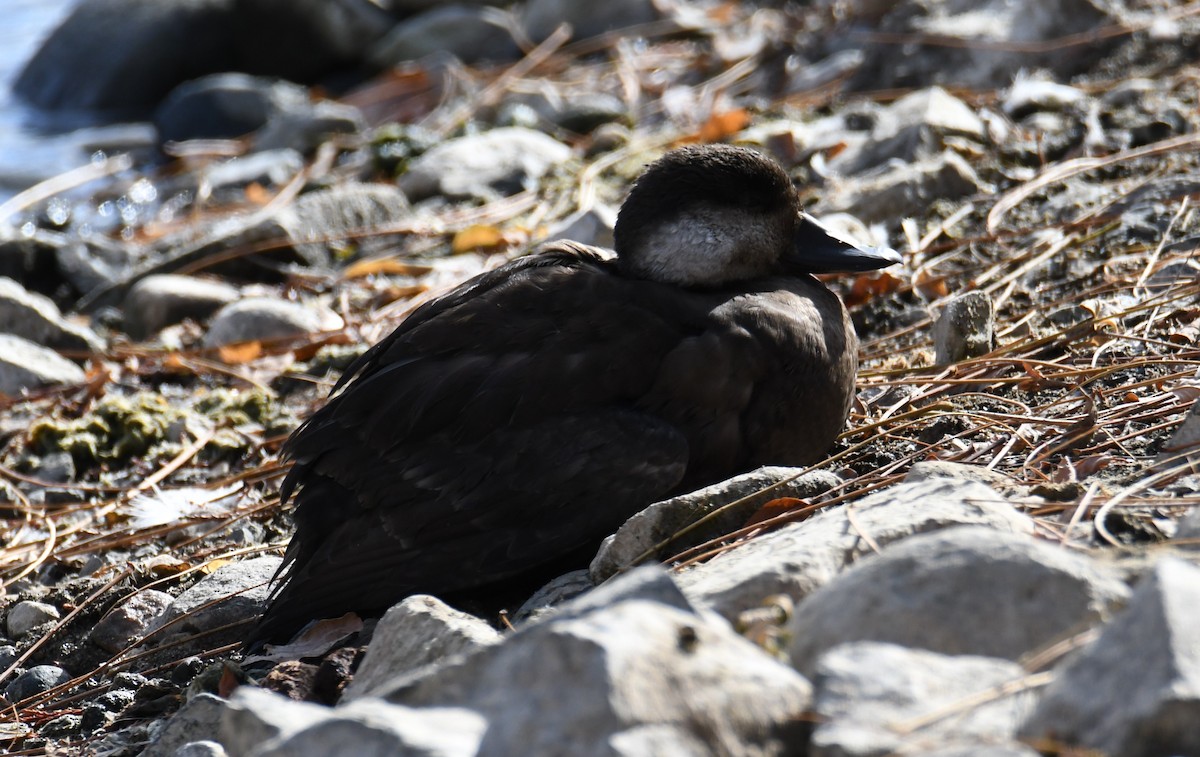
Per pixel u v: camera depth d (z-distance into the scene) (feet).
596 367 24.09
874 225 39.93
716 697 14.02
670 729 13.55
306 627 23.79
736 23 73.46
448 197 52.90
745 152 26.63
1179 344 27.84
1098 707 13.14
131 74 83.25
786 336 24.73
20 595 29.35
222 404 38.29
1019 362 28.17
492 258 45.37
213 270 49.32
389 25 85.20
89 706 24.26
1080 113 45.03
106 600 27.99
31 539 32.96
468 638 18.78
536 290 24.99
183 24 84.43
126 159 74.49
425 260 47.11
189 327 44.80
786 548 18.97
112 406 37.96
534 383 23.90
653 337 24.40
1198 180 36.73
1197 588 13.58
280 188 62.18
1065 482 21.70
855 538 18.86
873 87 55.16
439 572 23.38
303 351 41.22
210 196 63.41
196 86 77.61
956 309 30.14
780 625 17.12
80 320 48.32
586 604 16.22
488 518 23.43
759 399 24.59
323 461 24.47
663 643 14.32
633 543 22.16
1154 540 18.86
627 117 60.80
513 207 50.34
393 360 25.04
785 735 14.14
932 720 13.74
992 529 17.04
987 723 13.71
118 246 55.57
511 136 56.13
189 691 22.67
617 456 23.47
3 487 35.45
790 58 64.08
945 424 26.22
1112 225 35.70
